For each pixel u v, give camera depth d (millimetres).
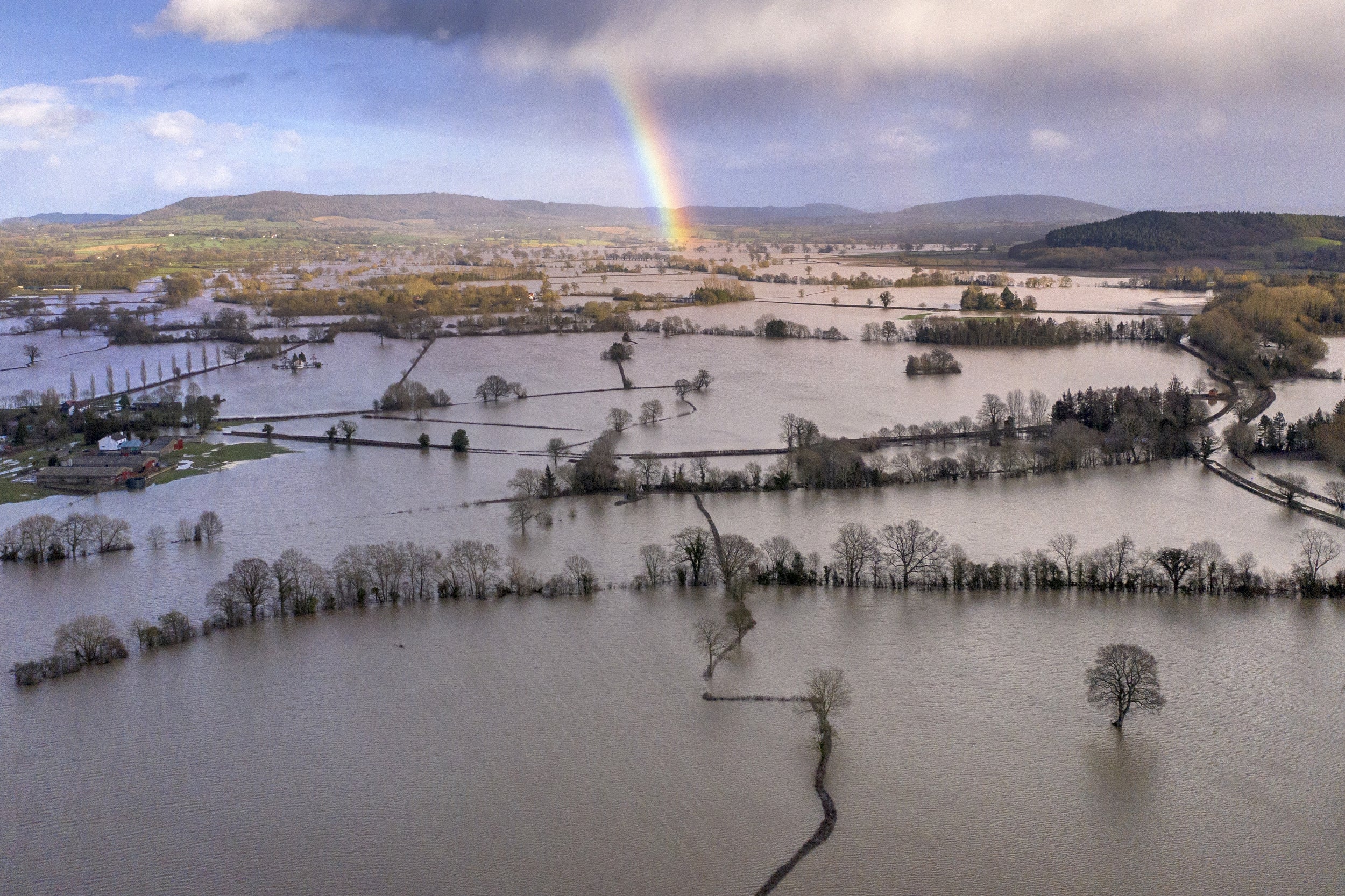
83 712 197250
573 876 153375
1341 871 153000
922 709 195625
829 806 168000
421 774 178000
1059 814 166375
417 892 150875
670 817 166500
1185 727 189375
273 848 160250
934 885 151125
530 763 180875
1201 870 153750
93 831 164250
